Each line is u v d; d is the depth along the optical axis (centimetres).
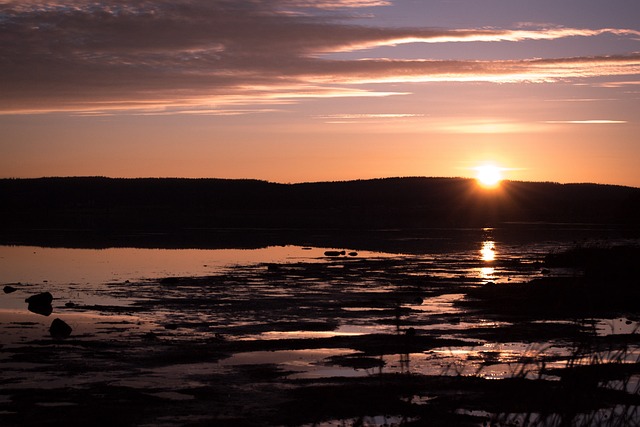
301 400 1294
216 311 2286
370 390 1342
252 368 1533
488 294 2631
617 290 2469
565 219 11331
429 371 1482
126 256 4297
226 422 1178
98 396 1324
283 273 3441
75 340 1803
